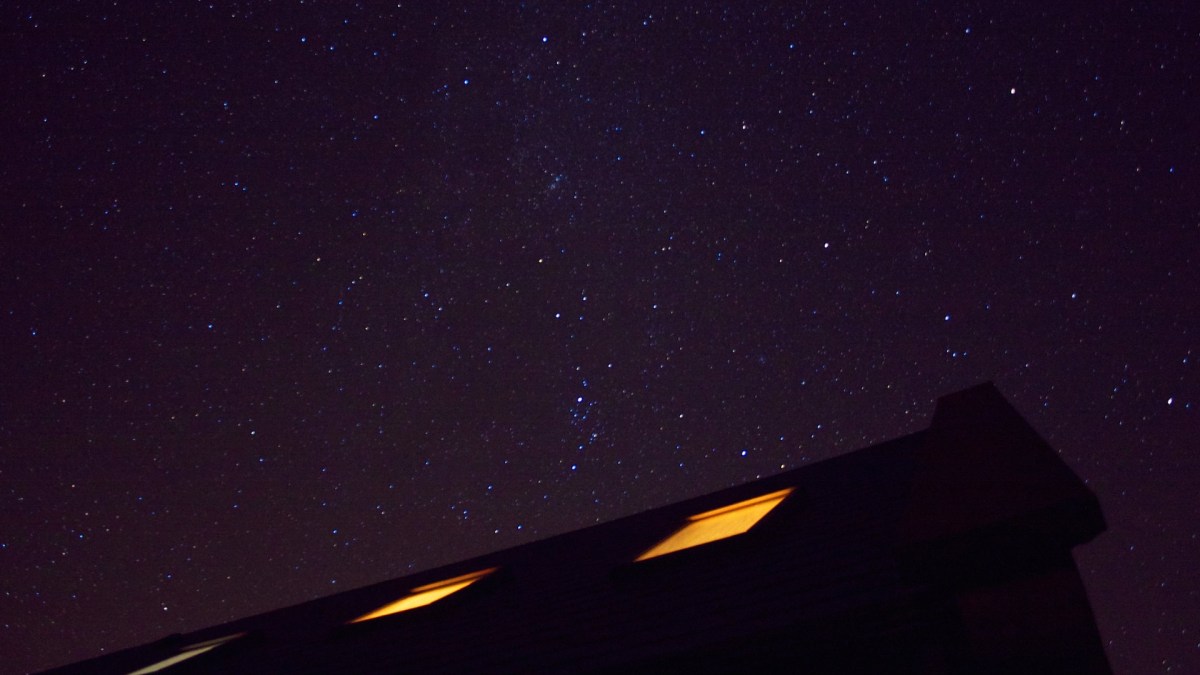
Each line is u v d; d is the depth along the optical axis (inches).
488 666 158.9
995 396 161.3
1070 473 100.8
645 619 153.4
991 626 95.7
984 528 96.7
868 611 110.7
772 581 149.6
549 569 251.9
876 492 205.2
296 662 221.1
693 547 188.1
